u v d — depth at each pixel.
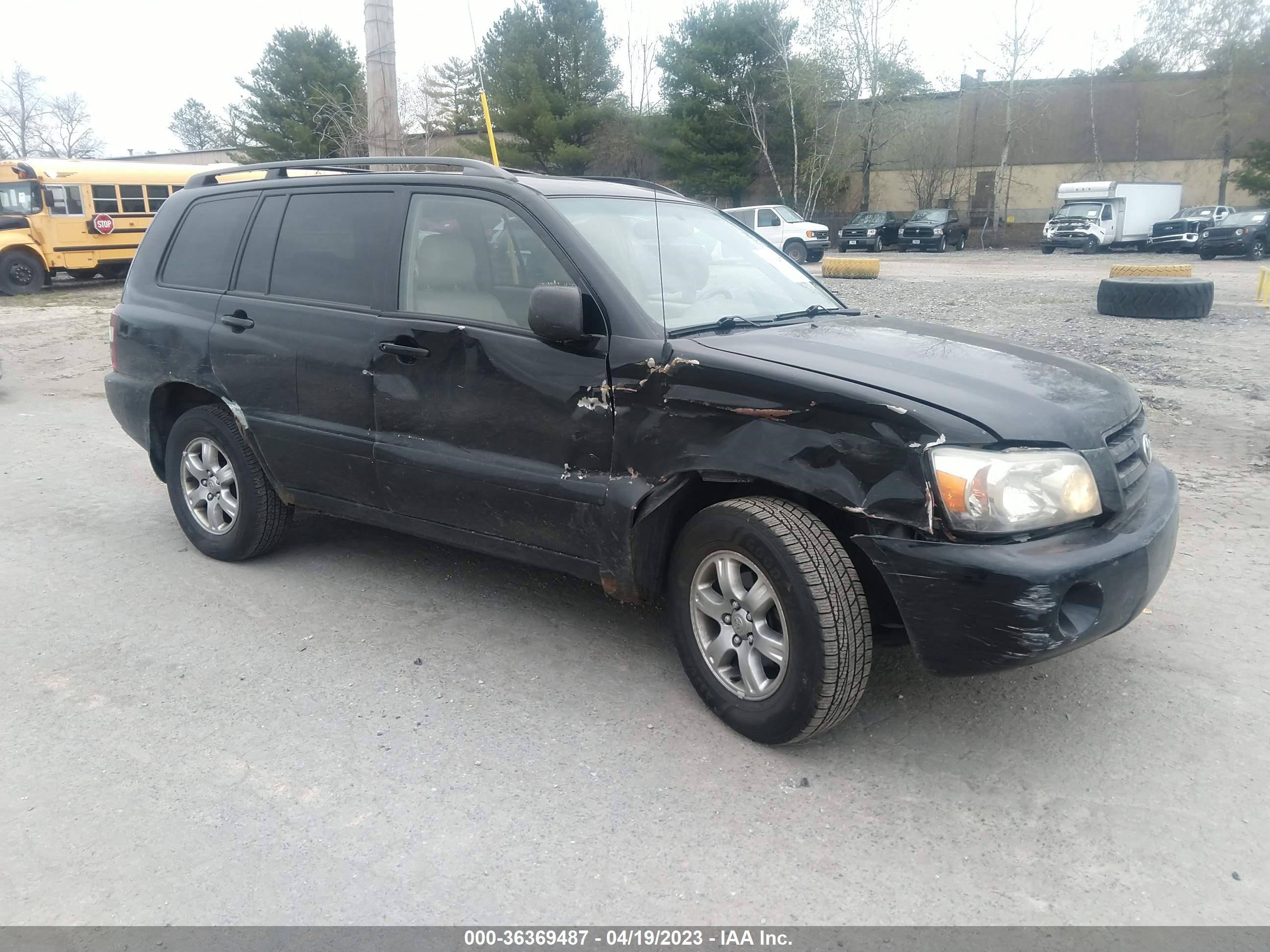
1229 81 38.47
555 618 4.27
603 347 3.39
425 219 3.96
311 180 4.41
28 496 6.18
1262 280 15.92
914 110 43.94
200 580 4.73
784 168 44.12
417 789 3.00
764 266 4.33
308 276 4.32
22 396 9.91
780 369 3.05
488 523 3.81
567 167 41.94
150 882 2.58
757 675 3.18
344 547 5.18
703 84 41.22
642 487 3.32
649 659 3.88
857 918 2.46
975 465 2.73
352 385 4.09
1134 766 3.11
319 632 4.13
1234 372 9.26
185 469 4.94
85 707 3.50
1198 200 41.06
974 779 3.04
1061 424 2.92
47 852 2.70
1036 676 3.70
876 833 2.79
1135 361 9.84
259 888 2.56
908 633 2.90
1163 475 3.47
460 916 2.46
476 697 3.57
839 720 3.09
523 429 3.61
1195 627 4.10
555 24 41.81
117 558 5.04
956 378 3.07
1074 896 2.53
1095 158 42.31
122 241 22.94
